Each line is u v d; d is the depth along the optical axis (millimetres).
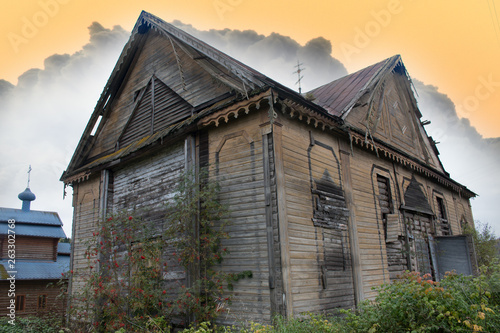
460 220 19109
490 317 5133
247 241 8398
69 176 14383
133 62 13617
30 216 24922
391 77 16188
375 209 11938
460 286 5859
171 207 9539
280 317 6980
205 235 8719
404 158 13766
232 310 8234
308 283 8344
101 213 12492
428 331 5098
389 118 15289
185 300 8172
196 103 10766
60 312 13656
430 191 16422
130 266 8984
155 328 8039
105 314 8578
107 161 12406
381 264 11312
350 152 11375
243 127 9109
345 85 14148
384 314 5613
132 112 13047
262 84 8203
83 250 13586
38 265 23312
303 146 9422
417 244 13875
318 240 9016
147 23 12656
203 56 10484
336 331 5891
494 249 16625
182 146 10523
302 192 8930
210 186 8914
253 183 8625
